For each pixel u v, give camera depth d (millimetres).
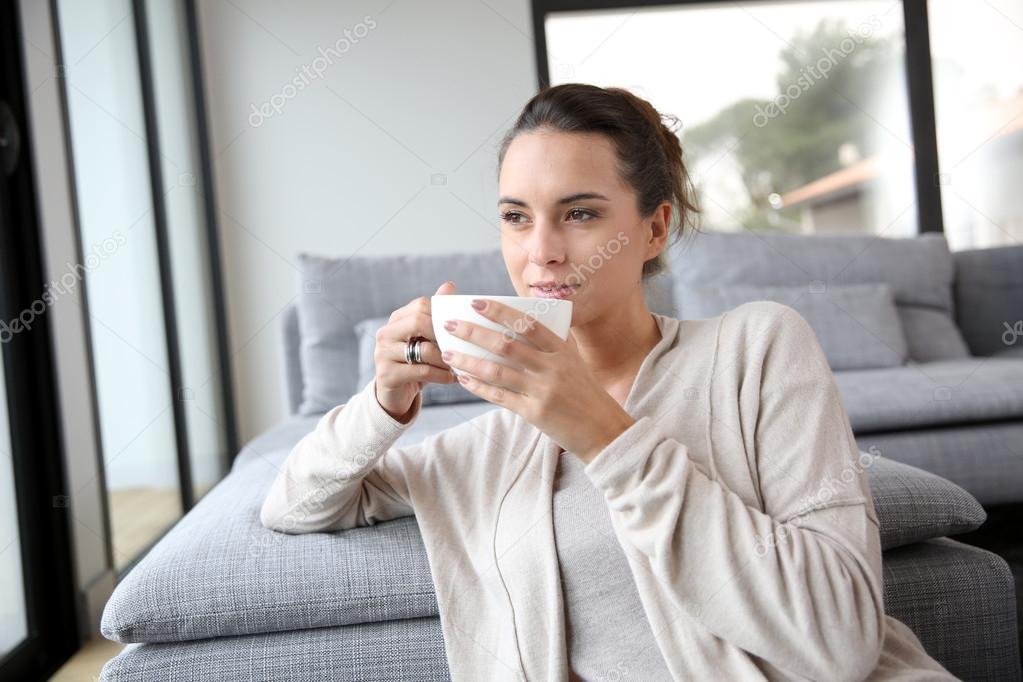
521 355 838
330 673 1038
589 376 860
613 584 938
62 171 2312
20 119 2094
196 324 3744
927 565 1132
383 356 979
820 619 800
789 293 2955
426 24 4105
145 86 3258
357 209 4113
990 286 3238
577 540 954
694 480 859
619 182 953
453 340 850
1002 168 3625
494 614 989
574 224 944
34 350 2121
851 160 4176
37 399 2117
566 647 946
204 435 3721
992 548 2221
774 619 812
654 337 1059
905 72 4047
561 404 845
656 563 845
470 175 4133
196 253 3840
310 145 4102
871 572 834
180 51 3877
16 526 1998
